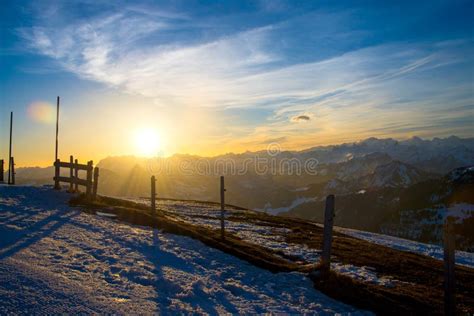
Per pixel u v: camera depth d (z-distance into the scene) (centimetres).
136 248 1505
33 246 1283
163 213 3048
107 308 851
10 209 2048
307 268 1451
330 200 1340
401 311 1124
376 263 1806
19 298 810
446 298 1027
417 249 3127
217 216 3541
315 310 1074
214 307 996
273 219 3822
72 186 2927
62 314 780
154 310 895
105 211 2320
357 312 1095
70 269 1086
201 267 1377
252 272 1411
